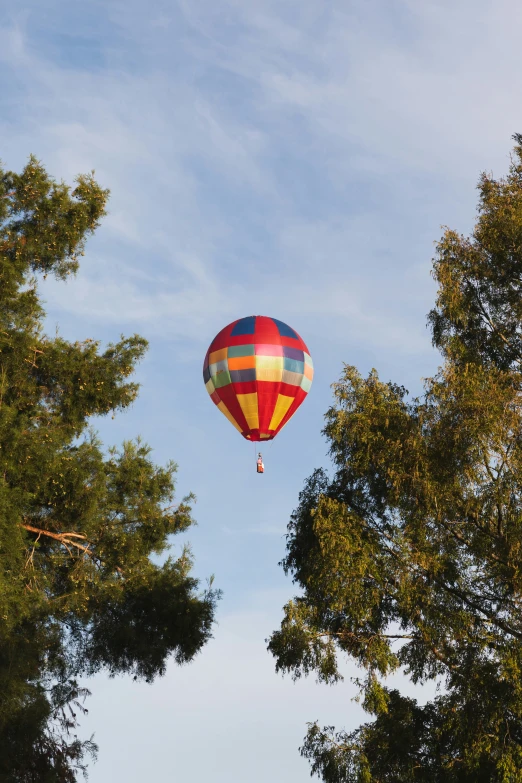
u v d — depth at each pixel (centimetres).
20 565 2314
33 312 2538
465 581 2295
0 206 2623
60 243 2659
